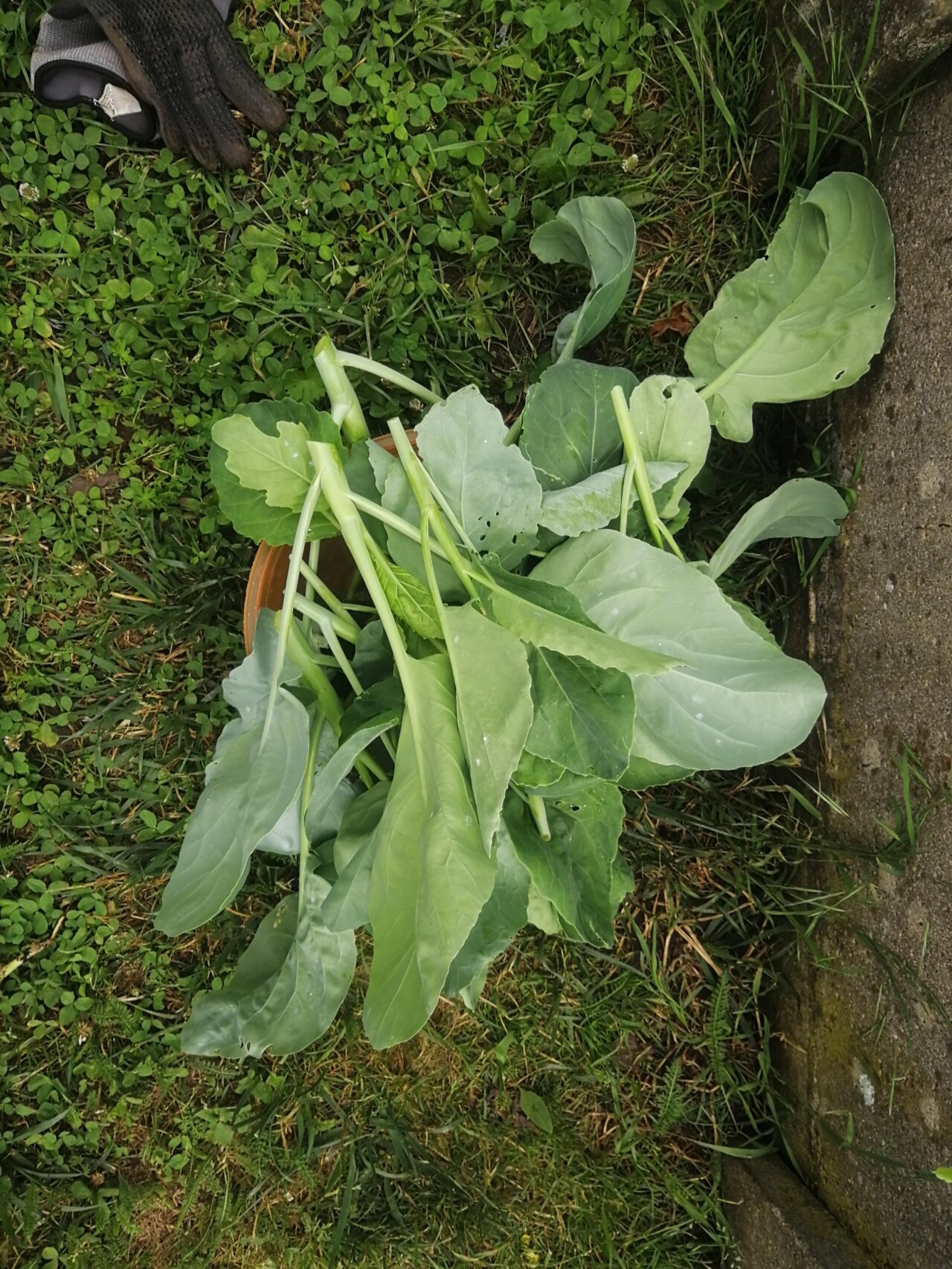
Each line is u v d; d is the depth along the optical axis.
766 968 0.87
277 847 0.66
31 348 0.82
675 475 0.62
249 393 0.83
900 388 0.69
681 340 0.85
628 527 0.66
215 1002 0.66
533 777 0.58
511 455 0.59
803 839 0.82
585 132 0.82
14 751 0.85
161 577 0.85
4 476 0.83
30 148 0.80
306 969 0.66
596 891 0.64
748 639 0.58
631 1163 0.88
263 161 0.83
